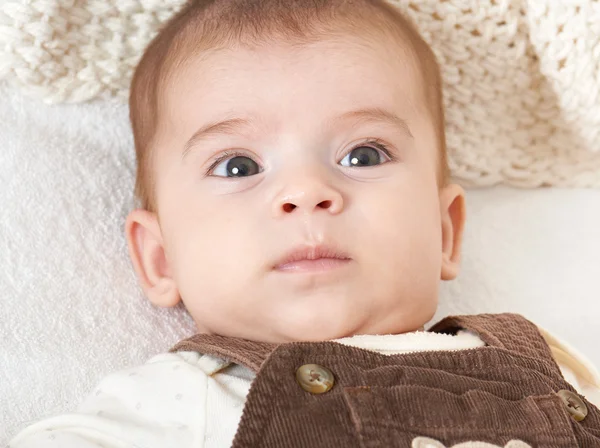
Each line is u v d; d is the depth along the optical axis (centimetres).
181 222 52
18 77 55
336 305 49
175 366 49
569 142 62
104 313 54
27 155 55
